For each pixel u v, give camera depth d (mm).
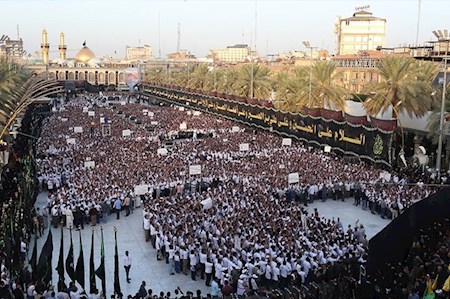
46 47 192375
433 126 40031
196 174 36281
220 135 57312
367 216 31953
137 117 74688
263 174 37000
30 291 18547
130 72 152125
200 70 106125
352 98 59594
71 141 49906
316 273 20344
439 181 34875
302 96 56875
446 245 19625
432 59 63062
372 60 91500
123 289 21969
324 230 24797
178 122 67875
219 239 23281
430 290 16641
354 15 161125
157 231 25766
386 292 17969
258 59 163875
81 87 151875
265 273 20750
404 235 20844
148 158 43125
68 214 28922
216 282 20969
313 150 46219
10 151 42844
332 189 35375
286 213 27766
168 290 21891
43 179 37312
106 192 31562
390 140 34531
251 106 62812
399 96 45188
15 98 53250
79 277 18828
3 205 28375
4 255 21328
